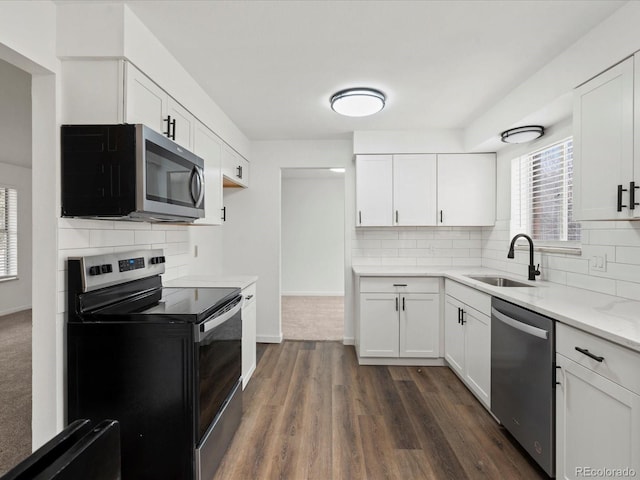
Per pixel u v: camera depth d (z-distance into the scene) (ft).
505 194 10.72
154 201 5.32
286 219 22.22
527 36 6.02
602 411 4.26
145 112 5.77
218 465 5.90
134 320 5.14
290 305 19.17
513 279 9.00
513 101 8.27
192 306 5.68
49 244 5.11
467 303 8.55
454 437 6.78
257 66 7.12
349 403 8.17
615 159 5.29
